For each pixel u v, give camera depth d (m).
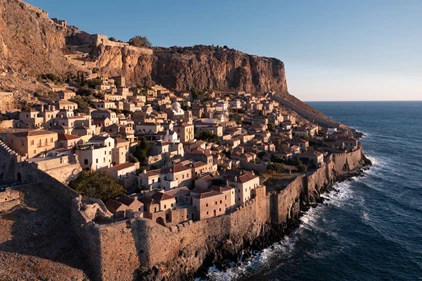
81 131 129.75
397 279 87.38
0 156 98.12
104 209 82.94
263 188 111.25
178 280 82.81
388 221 121.25
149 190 102.50
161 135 147.00
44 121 137.25
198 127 187.75
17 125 131.25
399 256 98.12
